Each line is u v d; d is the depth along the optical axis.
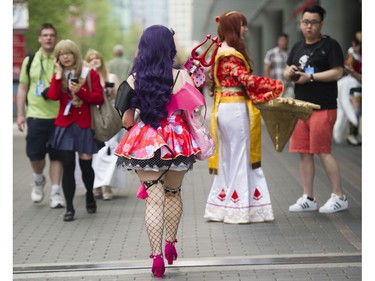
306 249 7.35
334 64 8.92
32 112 9.88
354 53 14.02
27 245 7.87
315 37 9.03
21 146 19.41
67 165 9.09
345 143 17.34
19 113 10.06
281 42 20.23
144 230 8.48
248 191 8.62
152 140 6.20
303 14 9.01
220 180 8.74
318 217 8.92
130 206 10.09
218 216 8.77
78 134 9.05
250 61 8.51
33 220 9.23
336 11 23.48
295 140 9.23
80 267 6.82
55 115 9.87
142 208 9.92
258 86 8.21
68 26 31.59
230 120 8.52
